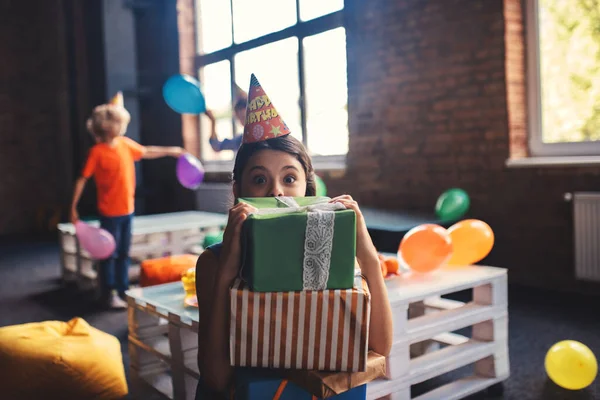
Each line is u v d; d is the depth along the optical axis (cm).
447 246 203
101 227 377
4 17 843
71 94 841
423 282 199
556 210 377
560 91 390
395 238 343
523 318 317
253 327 88
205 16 716
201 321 104
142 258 461
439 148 442
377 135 490
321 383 87
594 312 323
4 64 845
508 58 395
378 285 100
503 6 391
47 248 678
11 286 464
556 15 386
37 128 873
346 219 88
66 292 434
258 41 630
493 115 405
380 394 177
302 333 88
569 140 389
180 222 468
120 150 375
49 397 207
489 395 216
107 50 738
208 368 97
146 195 750
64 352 211
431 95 443
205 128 733
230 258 92
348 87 511
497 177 407
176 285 237
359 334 88
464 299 363
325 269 88
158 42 752
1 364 206
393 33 467
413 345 238
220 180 682
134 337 223
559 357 215
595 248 349
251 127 105
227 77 686
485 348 208
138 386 221
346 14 505
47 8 865
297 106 590
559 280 379
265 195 104
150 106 770
